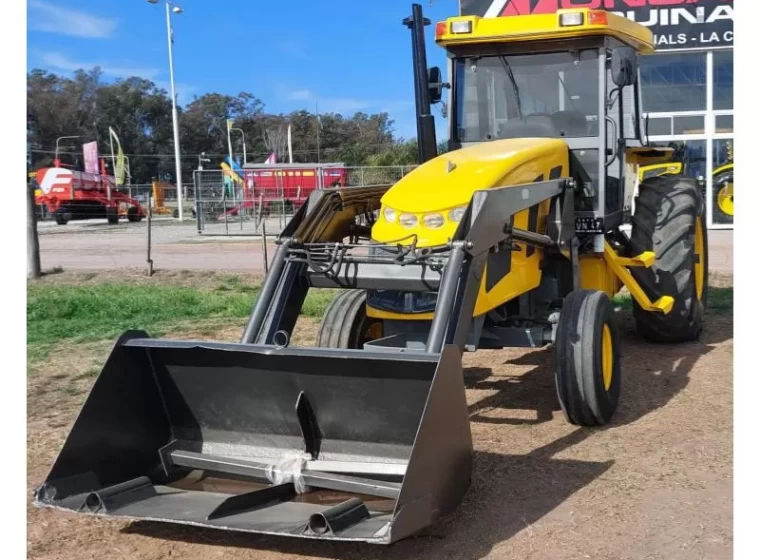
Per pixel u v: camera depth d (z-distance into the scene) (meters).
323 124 68.56
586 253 6.36
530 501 4.40
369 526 3.64
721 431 5.43
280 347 4.14
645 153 7.77
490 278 5.09
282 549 3.93
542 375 7.03
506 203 4.85
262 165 30.89
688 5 16.95
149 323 9.68
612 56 5.78
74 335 9.16
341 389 4.23
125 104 70.94
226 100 75.69
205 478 4.48
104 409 4.29
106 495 4.04
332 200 5.47
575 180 6.28
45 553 3.95
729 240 16.36
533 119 6.39
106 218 32.28
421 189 5.14
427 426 3.64
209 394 4.54
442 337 4.25
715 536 3.96
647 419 5.72
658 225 7.45
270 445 4.49
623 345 7.96
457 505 3.96
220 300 11.07
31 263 13.91
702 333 8.37
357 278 4.92
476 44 6.47
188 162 72.00
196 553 3.92
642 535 3.99
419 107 6.80
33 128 68.50
